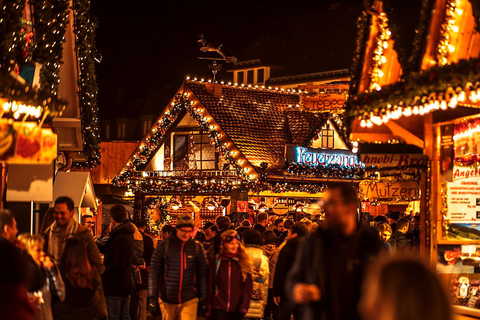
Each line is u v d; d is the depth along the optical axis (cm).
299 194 3083
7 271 361
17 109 902
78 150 1694
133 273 1387
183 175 3053
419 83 740
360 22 860
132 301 1439
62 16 1145
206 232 1755
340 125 3144
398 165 997
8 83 855
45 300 756
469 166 948
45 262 808
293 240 1118
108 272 1209
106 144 3888
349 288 569
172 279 1021
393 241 1423
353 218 582
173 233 1037
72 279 875
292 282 598
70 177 1616
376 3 833
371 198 1321
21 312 359
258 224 1546
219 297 1012
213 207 3078
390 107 797
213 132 2947
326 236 586
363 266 568
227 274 1014
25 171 1274
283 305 1109
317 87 2675
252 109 3133
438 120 921
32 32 1104
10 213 757
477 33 837
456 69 712
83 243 892
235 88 3164
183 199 3173
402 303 281
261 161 2897
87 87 1534
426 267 286
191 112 3016
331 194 581
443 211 952
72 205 977
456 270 948
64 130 1642
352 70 870
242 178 2873
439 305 280
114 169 3894
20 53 962
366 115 825
